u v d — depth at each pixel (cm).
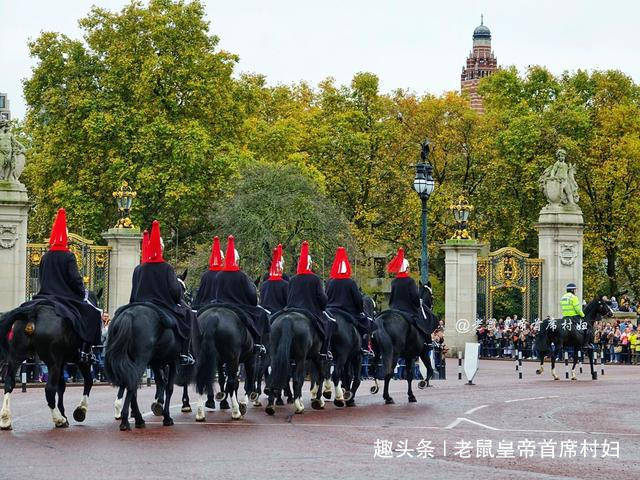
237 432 2641
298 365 3052
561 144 8312
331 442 2494
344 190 8375
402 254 3591
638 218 8112
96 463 2138
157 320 2636
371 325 3497
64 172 7244
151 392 3941
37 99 7388
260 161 7200
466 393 3953
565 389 4178
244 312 2939
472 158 8900
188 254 7512
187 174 7038
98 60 7381
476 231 8569
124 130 7081
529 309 6556
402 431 2720
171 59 7188
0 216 4925
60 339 2605
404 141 8944
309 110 9706
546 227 6488
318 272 6969
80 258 5266
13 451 2283
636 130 8612
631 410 3369
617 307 7256
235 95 7656
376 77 8900
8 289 4934
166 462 2162
